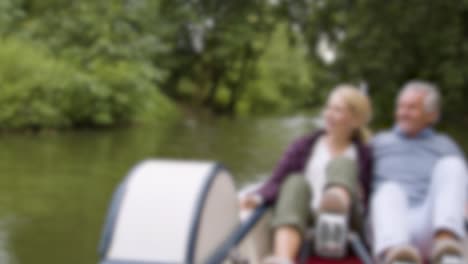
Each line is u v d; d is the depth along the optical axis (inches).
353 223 100.0
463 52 747.4
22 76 588.4
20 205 269.3
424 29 767.1
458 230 87.4
